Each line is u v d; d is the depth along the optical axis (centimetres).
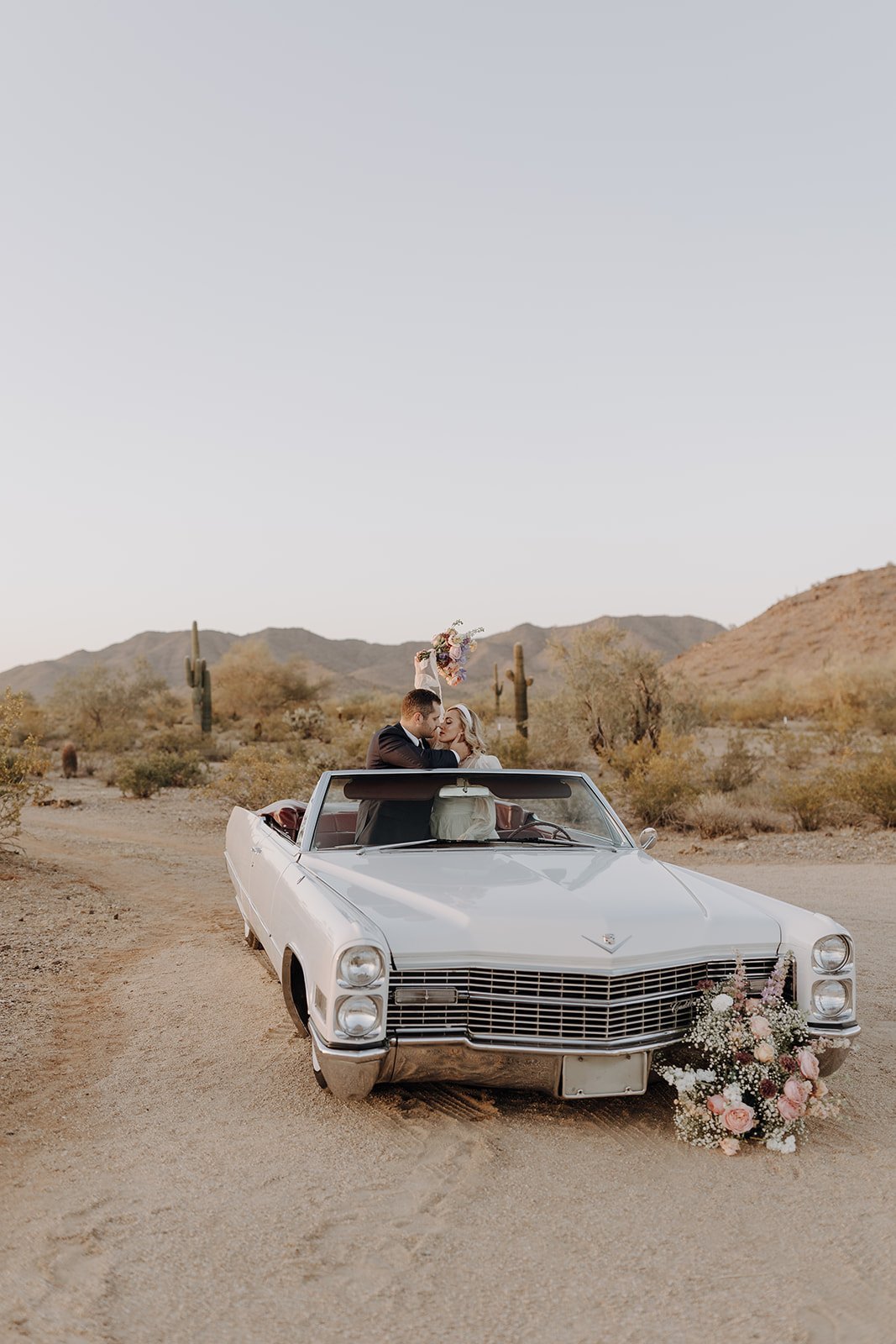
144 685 5562
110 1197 368
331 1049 405
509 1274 319
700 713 2955
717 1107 410
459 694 8044
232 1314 295
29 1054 525
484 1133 427
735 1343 285
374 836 547
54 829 1505
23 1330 285
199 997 631
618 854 552
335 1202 364
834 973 437
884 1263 328
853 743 2764
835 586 9375
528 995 419
